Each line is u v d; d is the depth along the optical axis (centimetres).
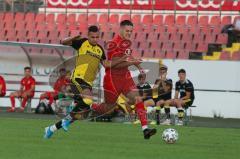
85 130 4016
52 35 7519
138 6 7600
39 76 6259
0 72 6366
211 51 6844
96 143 3130
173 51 6912
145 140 3394
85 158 2484
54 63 6191
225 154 2816
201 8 7344
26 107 6141
